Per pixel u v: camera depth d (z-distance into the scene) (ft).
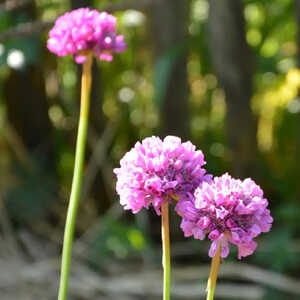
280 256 1.97
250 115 2.12
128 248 2.09
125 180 0.86
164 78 1.90
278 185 2.35
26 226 2.43
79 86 2.33
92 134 2.39
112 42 1.05
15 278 2.11
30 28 1.68
